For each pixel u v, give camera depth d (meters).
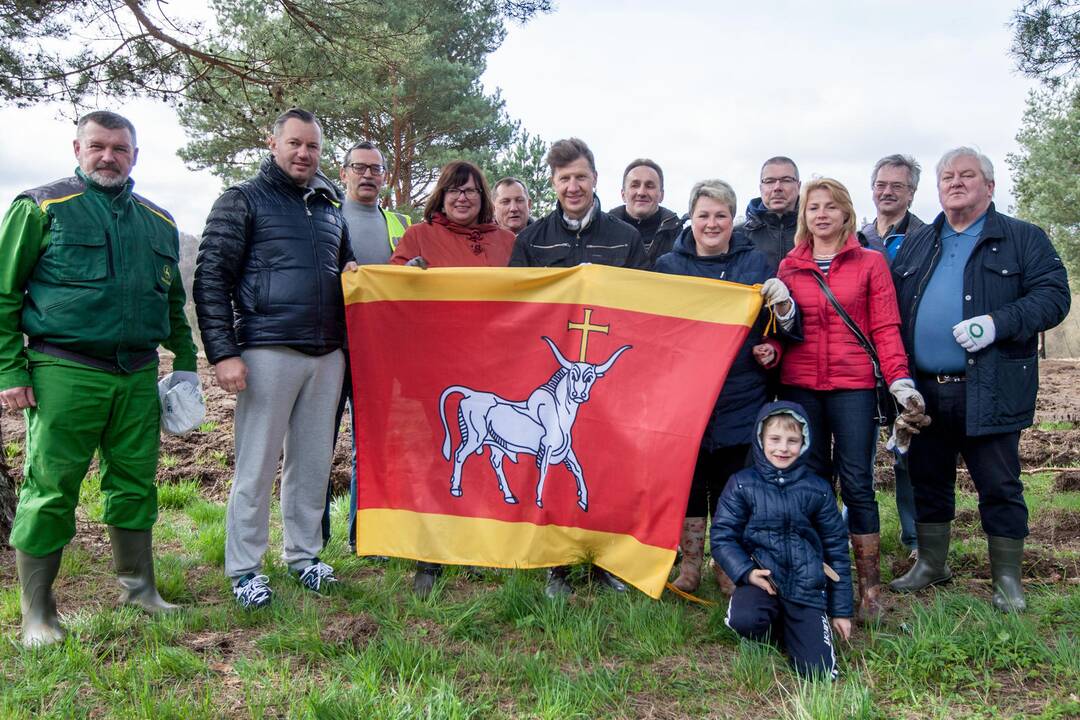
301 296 4.76
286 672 3.79
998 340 4.70
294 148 4.77
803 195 4.76
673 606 4.63
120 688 3.65
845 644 4.18
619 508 4.69
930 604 4.82
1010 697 3.66
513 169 21.53
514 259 5.34
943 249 5.00
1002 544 4.75
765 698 3.71
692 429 4.57
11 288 4.06
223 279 4.66
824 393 4.66
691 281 4.75
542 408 4.88
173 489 7.16
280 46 8.45
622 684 3.78
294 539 5.02
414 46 9.30
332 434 5.08
